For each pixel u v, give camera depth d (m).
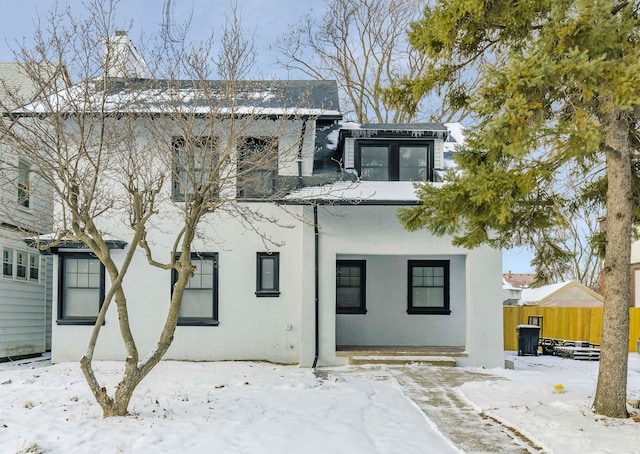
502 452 6.35
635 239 9.98
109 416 7.51
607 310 7.91
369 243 13.45
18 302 15.94
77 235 7.61
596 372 13.10
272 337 13.83
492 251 13.38
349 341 15.73
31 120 9.50
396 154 14.38
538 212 9.22
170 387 9.75
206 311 13.91
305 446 6.39
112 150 10.16
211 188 8.52
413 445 6.52
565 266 10.21
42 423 7.23
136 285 13.70
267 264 14.02
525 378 11.37
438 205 8.17
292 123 12.95
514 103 6.39
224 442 6.47
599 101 7.12
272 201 12.01
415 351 13.60
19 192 15.47
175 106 9.02
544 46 6.71
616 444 6.44
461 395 9.48
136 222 8.03
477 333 13.23
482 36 8.57
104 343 13.59
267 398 8.82
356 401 8.74
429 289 15.91
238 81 10.34
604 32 6.41
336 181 13.73
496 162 8.31
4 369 13.30
